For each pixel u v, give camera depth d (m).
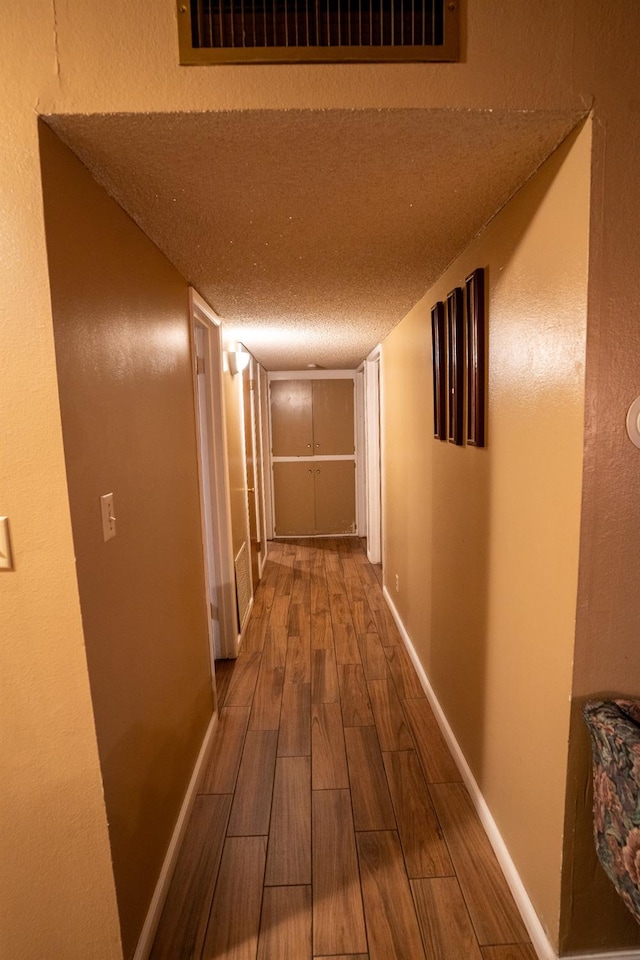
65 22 0.89
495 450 1.47
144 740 1.34
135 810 1.26
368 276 1.90
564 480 1.10
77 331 1.02
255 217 1.34
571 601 1.09
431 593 2.29
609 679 1.10
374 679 2.57
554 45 0.93
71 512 0.98
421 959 1.24
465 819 1.67
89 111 0.90
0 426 0.95
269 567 4.56
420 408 2.39
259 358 4.20
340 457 5.49
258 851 1.56
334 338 3.29
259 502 4.32
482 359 1.51
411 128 0.98
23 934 1.13
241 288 2.04
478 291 1.49
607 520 1.05
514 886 1.38
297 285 2.00
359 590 3.91
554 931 1.19
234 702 2.39
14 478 0.96
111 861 1.10
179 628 1.71
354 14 0.91
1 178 0.90
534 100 0.94
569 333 1.05
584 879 1.16
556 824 1.17
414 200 1.28
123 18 0.89
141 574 1.35
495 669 1.52
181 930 1.33
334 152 1.04
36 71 0.89
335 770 1.91
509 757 1.43
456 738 1.94
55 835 1.09
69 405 0.98
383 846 1.57
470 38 0.92
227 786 1.84
